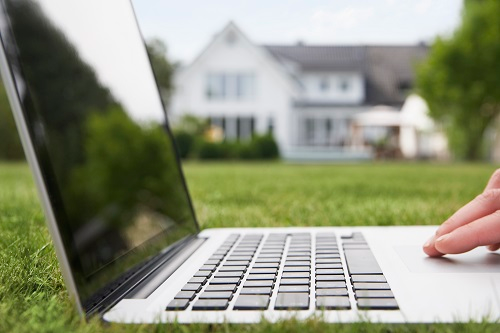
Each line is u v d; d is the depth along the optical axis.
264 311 0.79
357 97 28.62
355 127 25.41
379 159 23.91
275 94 26.27
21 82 0.80
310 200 3.88
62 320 0.92
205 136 24.52
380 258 1.10
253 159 21.75
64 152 0.88
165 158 1.48
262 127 26.50
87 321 0.78
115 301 0.85
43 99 0.85
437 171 9.79
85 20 1.12
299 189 5.07
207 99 26.44
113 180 1.07
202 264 1.08
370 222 2.69
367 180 6.76
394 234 1.44
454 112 20.94
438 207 3.23
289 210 3.16
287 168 11.95
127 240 1.05
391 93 29.44
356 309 0.79
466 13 20.52
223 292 0.87
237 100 26.41
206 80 26.41
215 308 0.81
